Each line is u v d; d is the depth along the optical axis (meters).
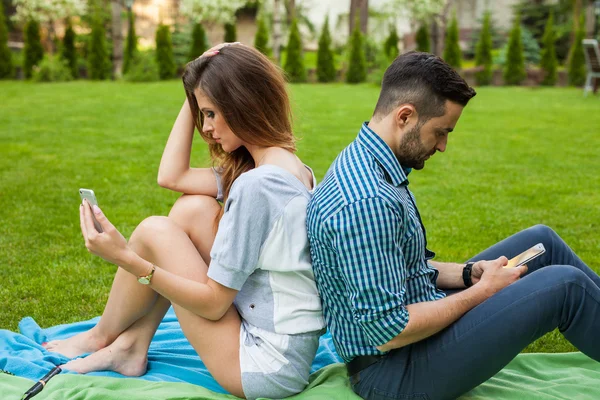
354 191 1.84
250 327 2.09
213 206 2.22
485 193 5.96
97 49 17.00
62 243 4.31
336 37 25.53
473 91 1.89
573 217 5.19
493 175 6.72
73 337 2.46
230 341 2.08
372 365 2.03
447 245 4.47
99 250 1.91
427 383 1.95
